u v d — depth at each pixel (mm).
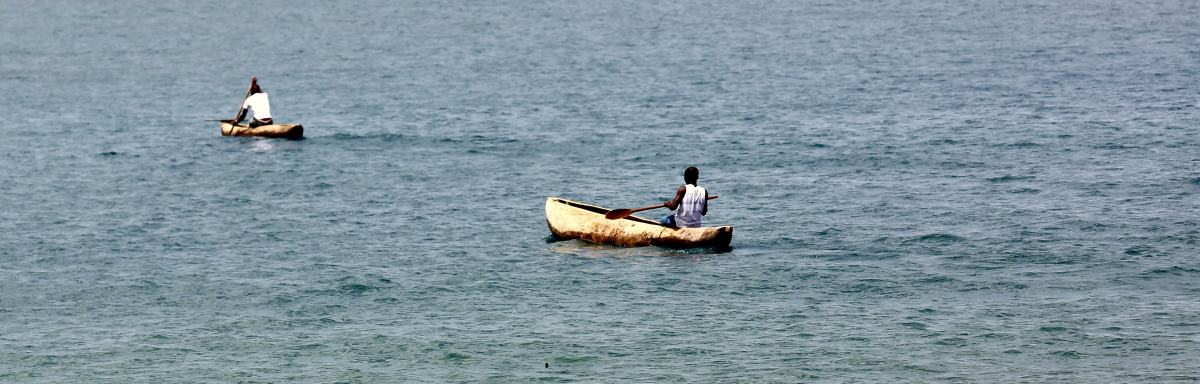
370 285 65812
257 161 114250
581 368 50906
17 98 175250
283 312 60406
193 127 142125
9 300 62812
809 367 50562
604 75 198875
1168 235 75375
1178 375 48312
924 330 55719
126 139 130500
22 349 53844
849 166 107000
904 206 87875
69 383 49156
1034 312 58375
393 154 118750
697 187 75250
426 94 176875
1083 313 57938
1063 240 74750
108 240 78812
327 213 88688
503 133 133625
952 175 100938
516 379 49594
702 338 55031
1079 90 159750
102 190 98625
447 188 99250
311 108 163375
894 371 49812
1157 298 60469
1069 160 106688
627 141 125688
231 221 85688
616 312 59750
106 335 56250
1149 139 117062
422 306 61406
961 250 72688
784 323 57375
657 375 49844
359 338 55688
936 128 129500
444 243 77250
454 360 52219
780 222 83062
